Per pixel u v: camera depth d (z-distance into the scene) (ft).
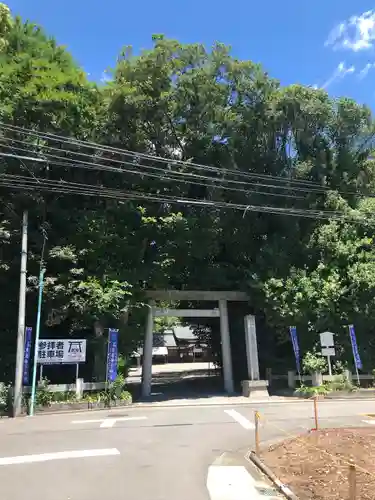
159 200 71.46
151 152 77.00
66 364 67.92
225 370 80.84
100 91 71.51
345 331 77.46
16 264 64.59
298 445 35.09
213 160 79.25
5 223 64.90
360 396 71.82
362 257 77.30
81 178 71.82
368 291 74.23
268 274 78.54
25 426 47.75
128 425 47.57
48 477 27.43
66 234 68.74
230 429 45.06
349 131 82.02
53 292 63.62
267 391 75.36
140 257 73.61
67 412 59.93
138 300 74.02
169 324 200.54
